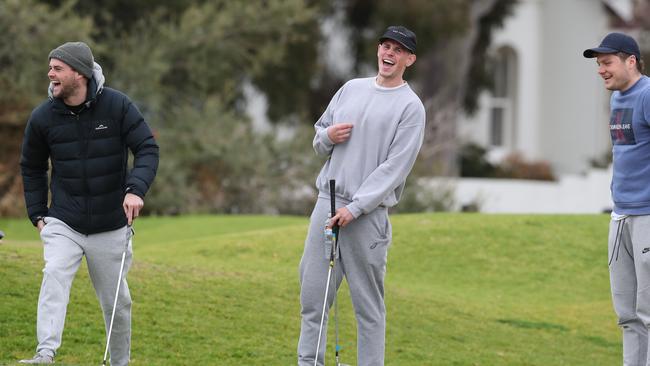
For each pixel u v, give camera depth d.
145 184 20.47
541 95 111.44
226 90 75.00
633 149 22.27
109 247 20.83
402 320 31.44
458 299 35.41
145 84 71.25
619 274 22.86
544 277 39.19
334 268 21.16
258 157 70.88
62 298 20.14
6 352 24.06
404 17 85.00
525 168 103.88
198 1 78.38
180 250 38.91
